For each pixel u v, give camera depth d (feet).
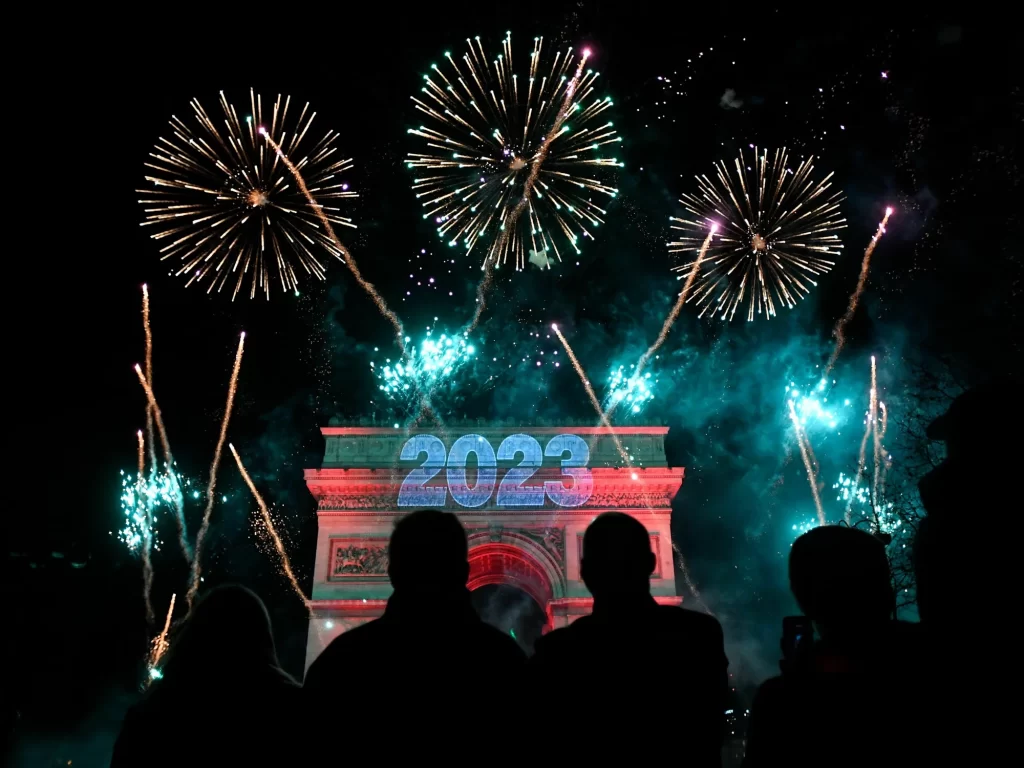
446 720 20.71
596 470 167.32
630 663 22.16
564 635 23.52
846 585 19.07
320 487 164.76
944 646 17.66
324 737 21.08
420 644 21.63
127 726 23.54
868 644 18.66
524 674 22.27
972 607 17.43
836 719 17.52
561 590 161.07
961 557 17.84
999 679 16.69
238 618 25.32
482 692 21.04
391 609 22.59
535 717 22.30
